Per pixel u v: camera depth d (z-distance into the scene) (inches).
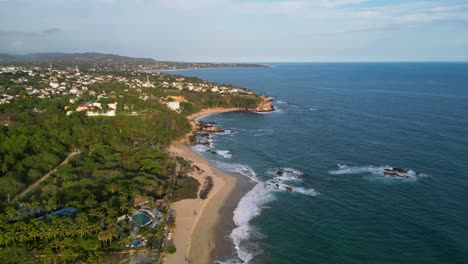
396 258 3255.4
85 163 4918.8
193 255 3287.4
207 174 5398.6
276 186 4933.6
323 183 5017.2
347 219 3978.8
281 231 3747.5
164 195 4439.0
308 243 3521.2
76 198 3821.4
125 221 3587.6
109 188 4116.6
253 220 3983.8
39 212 3563.0
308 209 4237.2
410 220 3905.0
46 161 4859.7
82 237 3100.4
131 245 3240.7
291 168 5669.3
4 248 2878.9
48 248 2913.4
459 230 3663.9
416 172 5280.5
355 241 3538.4
